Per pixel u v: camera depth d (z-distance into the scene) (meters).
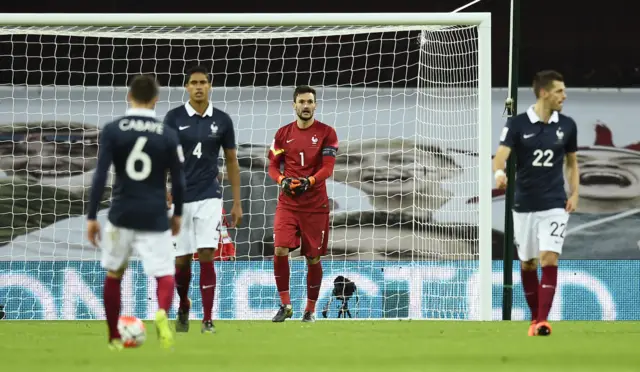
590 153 51.00
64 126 49.41
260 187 49.28
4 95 49.28
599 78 51.69
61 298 45.03
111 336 20.31
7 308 44.72
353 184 49.56
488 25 35.69
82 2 51.38
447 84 45.84
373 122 50.19
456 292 43.59
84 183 49.06
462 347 21.75
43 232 48.44
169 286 19.58
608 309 45.66
